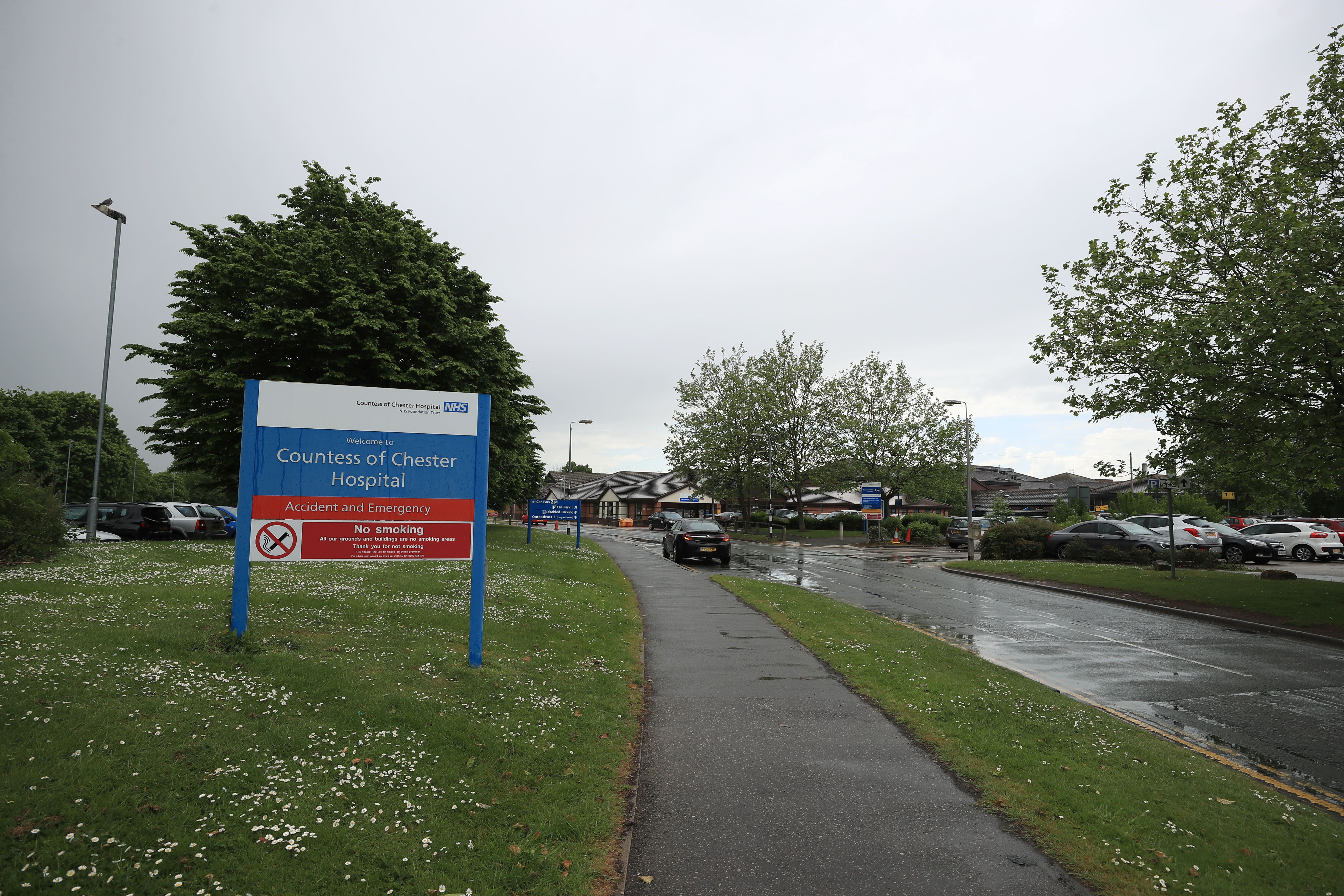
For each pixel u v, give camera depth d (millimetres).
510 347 25781
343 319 17969
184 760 4027
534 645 8203
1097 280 15211
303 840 3412
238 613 6695
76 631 6320
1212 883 3688
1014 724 6348
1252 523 32000
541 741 5156
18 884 2803
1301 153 13281
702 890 3479
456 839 3662
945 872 3713
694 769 5113
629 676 7676
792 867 3734
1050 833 4195
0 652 5449
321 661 6207
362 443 7094
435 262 22266
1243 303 11516
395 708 5301
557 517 28844
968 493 26781
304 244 19234
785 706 6785
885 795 4711
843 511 56875
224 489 21641
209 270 18938
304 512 6926
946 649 9898
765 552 32719
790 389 48312
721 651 9297
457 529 7234
